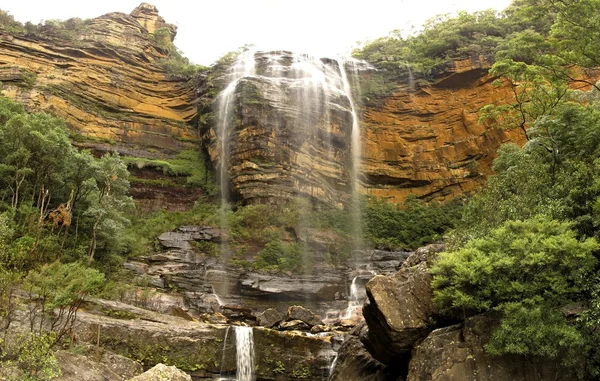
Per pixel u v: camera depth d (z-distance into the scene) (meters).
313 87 37.88
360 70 42.53
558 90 20.38
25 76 34.53
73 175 24.09
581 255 10.89
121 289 21.03
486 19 43.12
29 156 22.22
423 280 12.99
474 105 38.53
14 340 11.68
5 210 21.64
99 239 23.78
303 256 29.77
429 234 34.25
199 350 17.28
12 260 13.38
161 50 44.44
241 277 27.53
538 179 15.17
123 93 39.09
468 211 16.66
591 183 13.16
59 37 38.22
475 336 11.48
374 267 31.03
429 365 11.46
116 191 25.78
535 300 10.95
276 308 26.62
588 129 15.32
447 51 41.88
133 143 37.50
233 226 30.80
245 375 17.70
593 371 10.46
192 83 42.25
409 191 38.25
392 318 12.57
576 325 10.79
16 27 37.09
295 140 35.06
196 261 28.34
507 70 20.94
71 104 35.41
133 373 14.55
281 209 32.25
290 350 18.38
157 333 16.95
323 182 35.34
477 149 37.09
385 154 39.25
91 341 15.59
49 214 22.06
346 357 16.08
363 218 34.91
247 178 33.16
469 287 12.00
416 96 40.75
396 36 47.88
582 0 16.19
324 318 26.08
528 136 18.41
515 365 11.07
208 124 37.97
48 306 13.46
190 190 36.53
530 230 12.12
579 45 17.55
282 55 43.19
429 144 39.03
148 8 49.31
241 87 36.22
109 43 39.91
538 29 37.94
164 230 30.77
